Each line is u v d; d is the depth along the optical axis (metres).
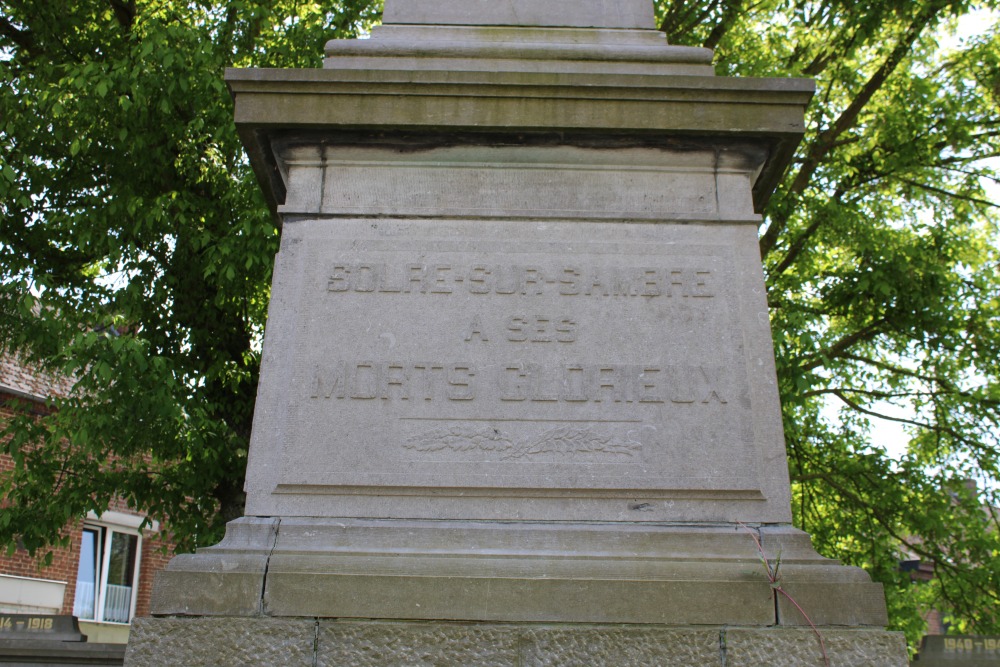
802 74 11.64
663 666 3.10
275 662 3.09
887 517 12.29
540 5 4.50
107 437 8.57
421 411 3.58
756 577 3.26
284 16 10.60
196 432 8.70
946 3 10.54
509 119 3.90
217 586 3.20
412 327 3.71
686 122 3.93
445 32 4.41
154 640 3.11
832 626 3.19
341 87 3.91
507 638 3.12
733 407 3.62
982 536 11.88
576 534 3.37
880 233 11.59
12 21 11.27
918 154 12.01
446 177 3.95
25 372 15.23
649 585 3.22
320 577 3.21
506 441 3.54
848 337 12.59
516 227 3.89
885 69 11.73
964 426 12.25
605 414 3.59
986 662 5.03
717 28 12.24
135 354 8.03
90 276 9.92
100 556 17.28
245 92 3.91
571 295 3.78
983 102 12.05
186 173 9.79
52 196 9.79
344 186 3.92
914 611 12.23
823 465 12.46
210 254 8.75
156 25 8.91
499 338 3.70
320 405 3.57
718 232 3.92
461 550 3.32
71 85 8.75
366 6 10.56
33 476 9.13
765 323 3.77
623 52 4.25
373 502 3.44
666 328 3.74
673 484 3.50
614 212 3.91
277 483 3.46
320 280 3.77
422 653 3.10
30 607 15.74
